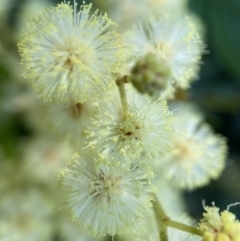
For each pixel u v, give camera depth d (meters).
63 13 0.09
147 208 0.09
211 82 0.12
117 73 0.09
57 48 0.09
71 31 0.09
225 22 0.12
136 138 0.09
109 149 0.09
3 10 0.12
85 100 0.09
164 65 0.09
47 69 0.09
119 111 0.09
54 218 0.11
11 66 0.11
